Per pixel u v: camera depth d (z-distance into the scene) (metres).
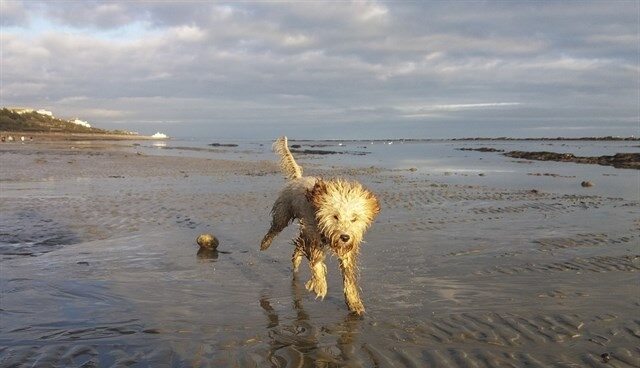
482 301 1.84
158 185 5.44
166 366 1.35
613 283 2.04
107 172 6.96
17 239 2.79
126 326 1.62
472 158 12.57
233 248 2.68
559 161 10.89
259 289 2.02
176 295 1.93
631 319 1.65
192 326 1.63
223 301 1.87
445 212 3.76
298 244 2.04
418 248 2.63
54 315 1.70
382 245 2.70
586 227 3.16
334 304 1.85
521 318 1.67
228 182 5.81
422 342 1.51
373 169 8.38
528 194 4.82
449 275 2.17
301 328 1.62
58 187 5.13
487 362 1.37
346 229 1.75
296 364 1.38
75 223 3.25
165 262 2.38
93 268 2.25
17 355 1.40
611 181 6.21
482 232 3.03
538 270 2.23
